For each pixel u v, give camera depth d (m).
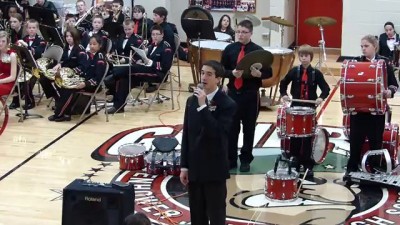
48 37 12.20
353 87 7.91
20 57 11.12
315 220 7.34
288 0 16.92
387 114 8.89
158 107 12.22
